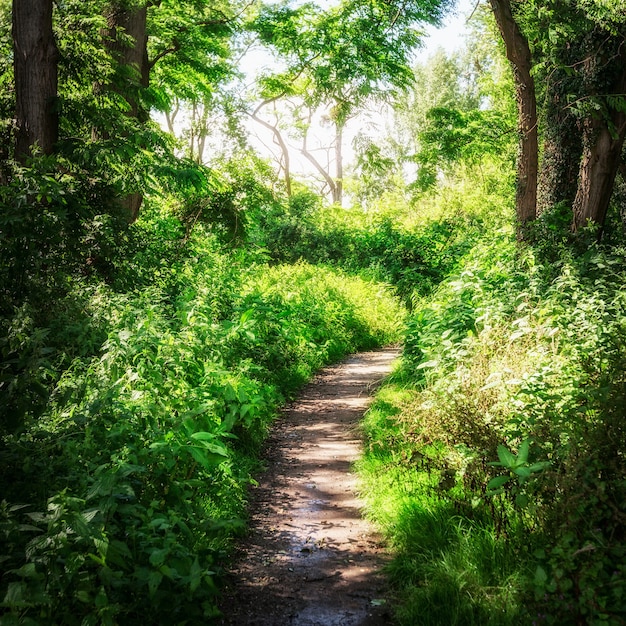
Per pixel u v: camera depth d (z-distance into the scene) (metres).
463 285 9.62
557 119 11.98
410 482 5.32
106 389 4.58
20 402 3.51
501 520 4.01
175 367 5.46
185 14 13.59
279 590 4.08
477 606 3.54
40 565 2.98
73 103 8.23
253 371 8.66
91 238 7.25
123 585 3.28
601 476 3.47
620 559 3.19
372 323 15.82
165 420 4.49
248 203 15.44
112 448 4.11
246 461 6.39
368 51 15.09
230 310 10.37
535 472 3.70
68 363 5.14
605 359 4.89
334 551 4.62
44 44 7.76
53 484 3.56
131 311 6.58
